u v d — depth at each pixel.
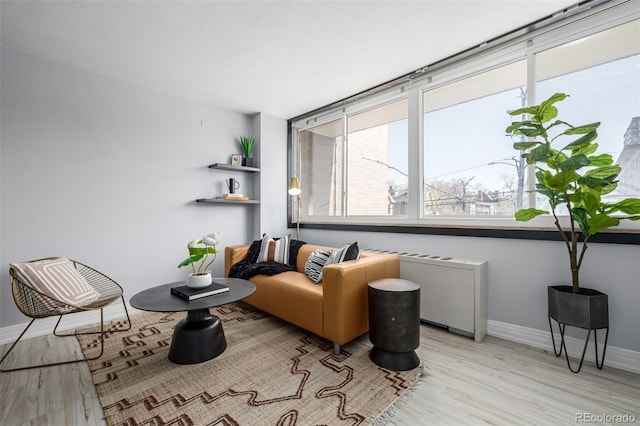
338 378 1.74
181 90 3.24
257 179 4.02
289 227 4.31
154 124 3.20
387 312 1.87
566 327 2.02
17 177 2.42
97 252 2.81
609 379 1.71
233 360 1.97
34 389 1.66
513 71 2.40
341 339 2.00
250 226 4.11
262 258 3.28
